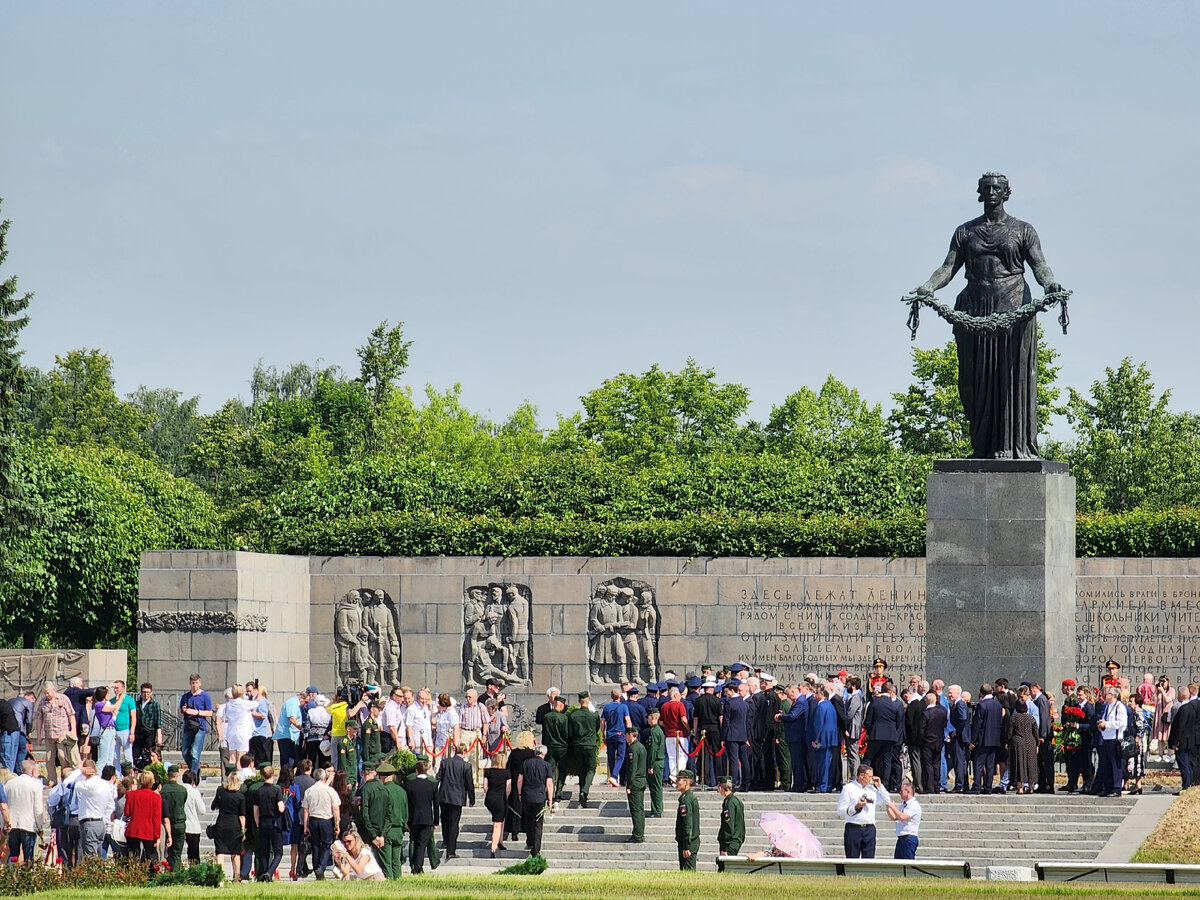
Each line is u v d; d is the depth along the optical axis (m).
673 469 63.31
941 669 43.09
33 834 35.62
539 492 62.28
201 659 53.50
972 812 37.53
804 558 55.44
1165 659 53.34
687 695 41.94
